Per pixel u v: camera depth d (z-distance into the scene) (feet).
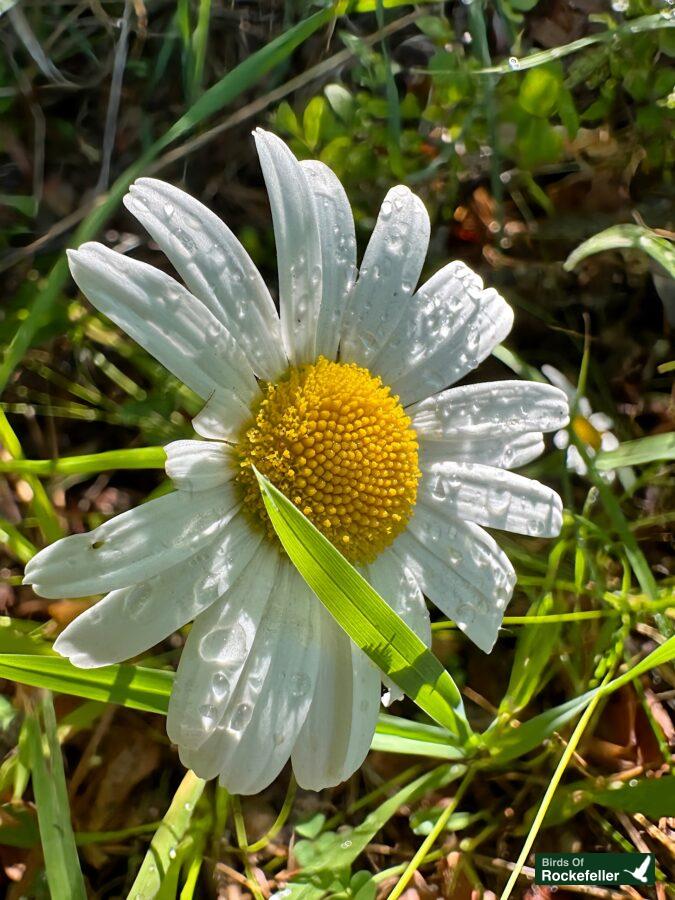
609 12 0.41
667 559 0.40
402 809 0.34
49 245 0.37
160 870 0.29
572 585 0.36
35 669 0.26
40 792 0.27
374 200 0.39
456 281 0.32
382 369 0.31
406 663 0.27
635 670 0.31
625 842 0.34
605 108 0.40
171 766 0.33
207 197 0.39
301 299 0.29
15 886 0.29
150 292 0.26
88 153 0.38
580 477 0.40
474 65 0.39
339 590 0.26
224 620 0.27
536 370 0.39
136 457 0.30
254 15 0.39
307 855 0.32
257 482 0.28
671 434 0.36
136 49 0.38
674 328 0.42
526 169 0.40
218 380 0.27
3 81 0.37
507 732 0.32
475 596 0.31
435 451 0.32
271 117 0.39
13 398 0.36
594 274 0.41
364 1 0.37
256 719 0.27
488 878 0.34
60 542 0.25
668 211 0.41
